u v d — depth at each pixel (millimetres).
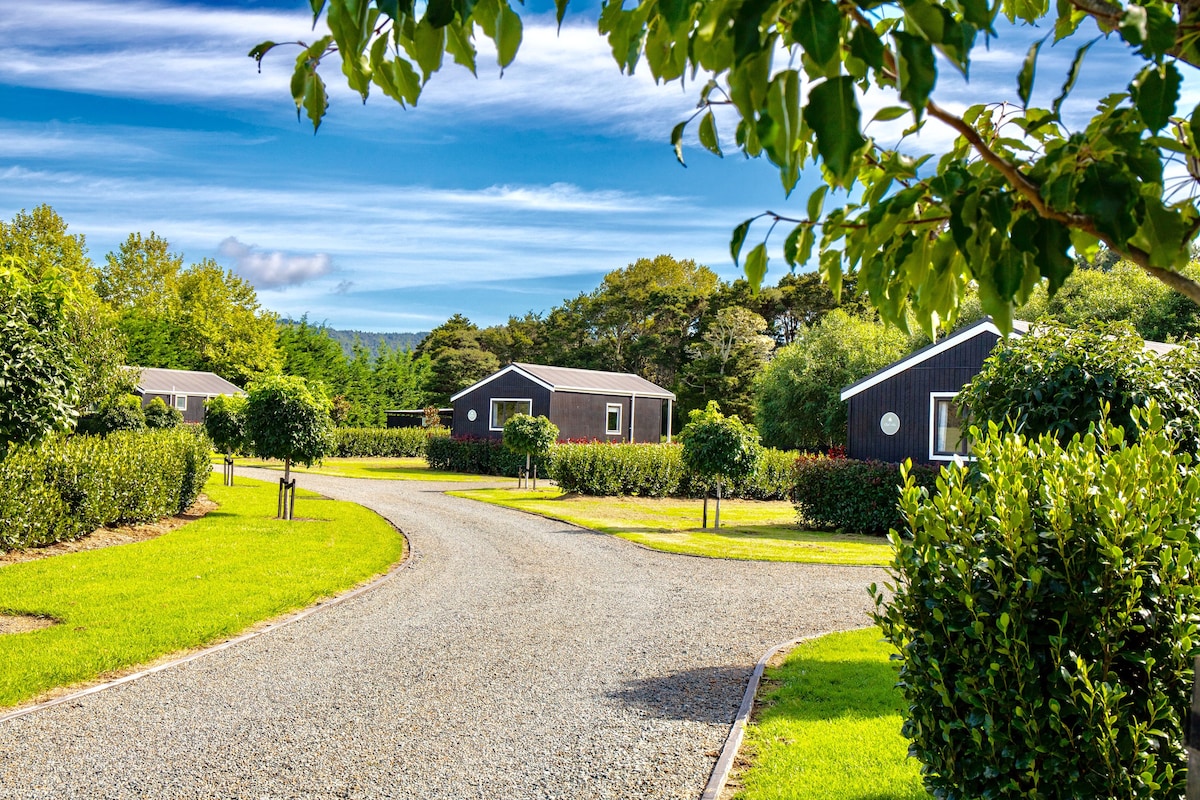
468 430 33125
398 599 8766
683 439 17125
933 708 3148
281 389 14789
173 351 50000
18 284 7883
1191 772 1945
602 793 4074
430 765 4430
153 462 13109
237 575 9375
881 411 17234
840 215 1718
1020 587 2859
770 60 1081
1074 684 2742
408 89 1538
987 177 1585
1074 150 1363
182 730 4898
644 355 54875
